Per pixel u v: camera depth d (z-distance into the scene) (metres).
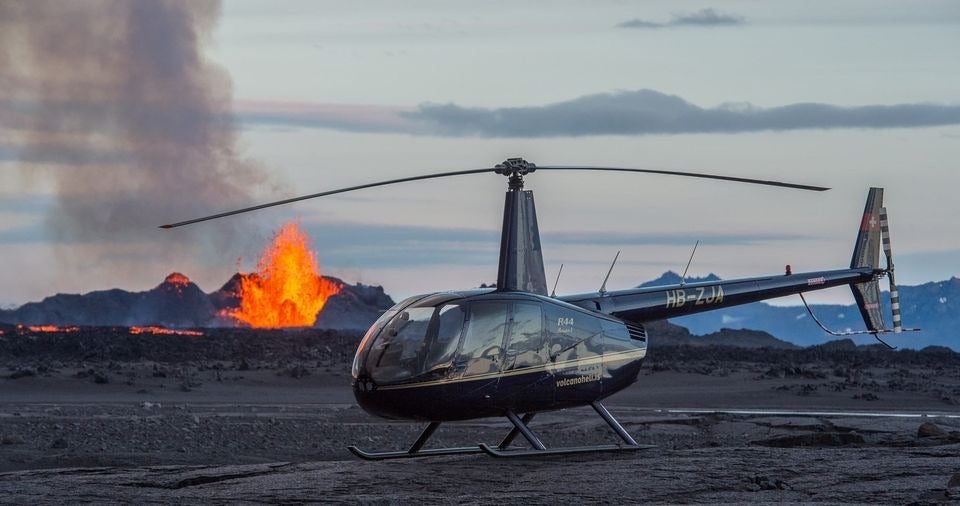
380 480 18.08
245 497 16.66
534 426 37.25
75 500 16.45
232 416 39.47
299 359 80.81
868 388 59.75
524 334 20.62
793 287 27.66
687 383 63.06
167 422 34.78
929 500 15.44
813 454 20.33
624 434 21.81
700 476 17.95
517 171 21.14
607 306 23.11
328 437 32.31
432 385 19.61
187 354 79.69
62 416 39.03
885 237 30.58
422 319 19.89
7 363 70.19
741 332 183.75
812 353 100.44
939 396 55.31
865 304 30.11
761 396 55.00
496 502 15.95
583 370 21.44
